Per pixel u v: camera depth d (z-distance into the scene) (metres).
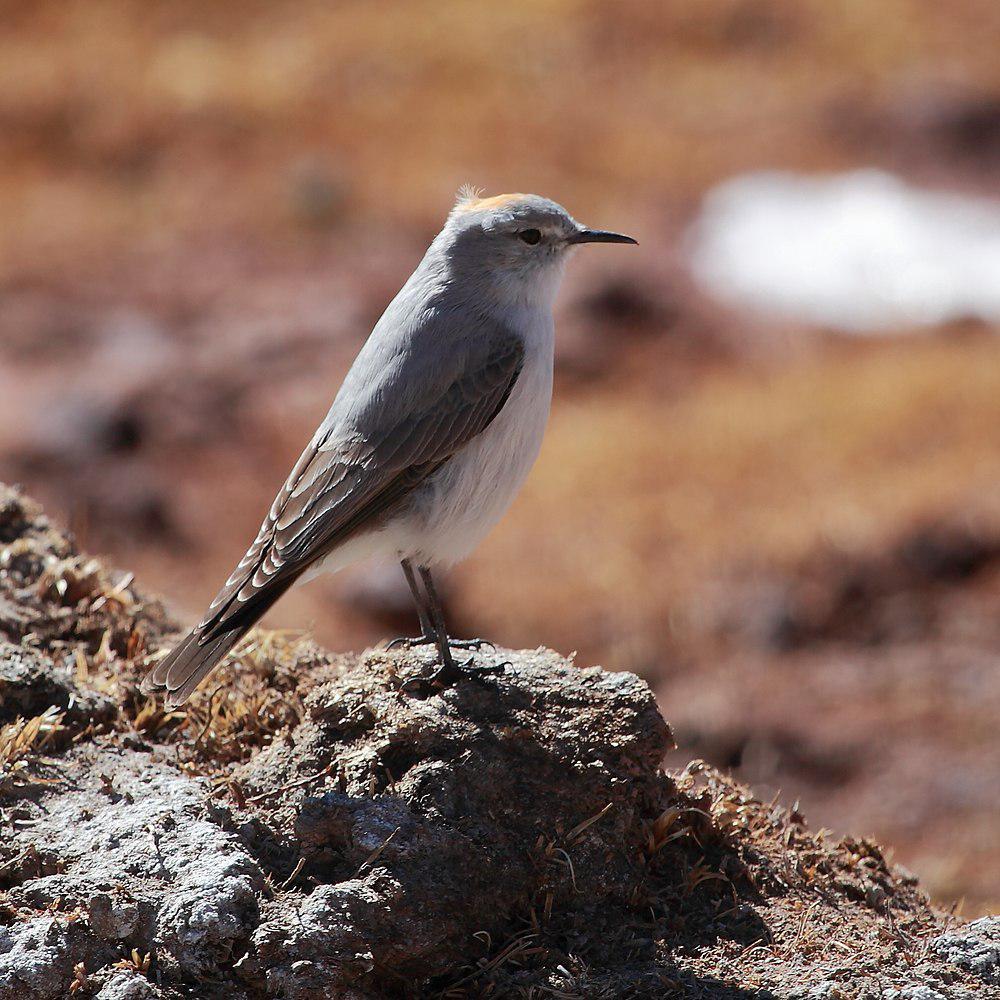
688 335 24.05
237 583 6.68
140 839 5.55
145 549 18.27
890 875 6.67
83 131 29.89
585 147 30.41
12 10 33.84
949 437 18.56
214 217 27.53
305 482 6.94
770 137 30.70
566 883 5.79
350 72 32.91
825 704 14.44
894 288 25.23
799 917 5.96
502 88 32.41
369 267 26.19
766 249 26.62
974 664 14.63
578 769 6.05
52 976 5.04
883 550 16.28
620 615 16.20
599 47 34.38
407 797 5.82
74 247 26.30
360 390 7.02
